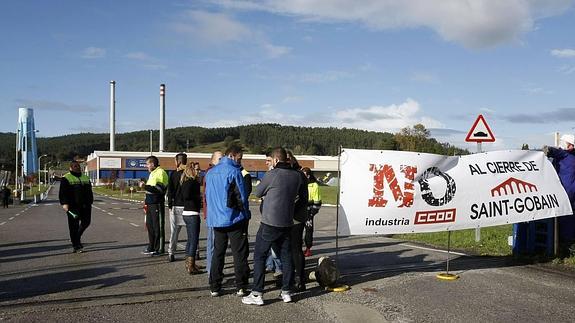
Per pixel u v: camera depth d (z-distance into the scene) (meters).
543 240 9.23
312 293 6.66
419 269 8.28
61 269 8.25
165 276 7.66
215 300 6.26
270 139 162.38
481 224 8.04
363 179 7.39
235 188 6.30
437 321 5.48
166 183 9.78
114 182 79.06
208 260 7.62
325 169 103.00
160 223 9.77
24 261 9.09
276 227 6.07
